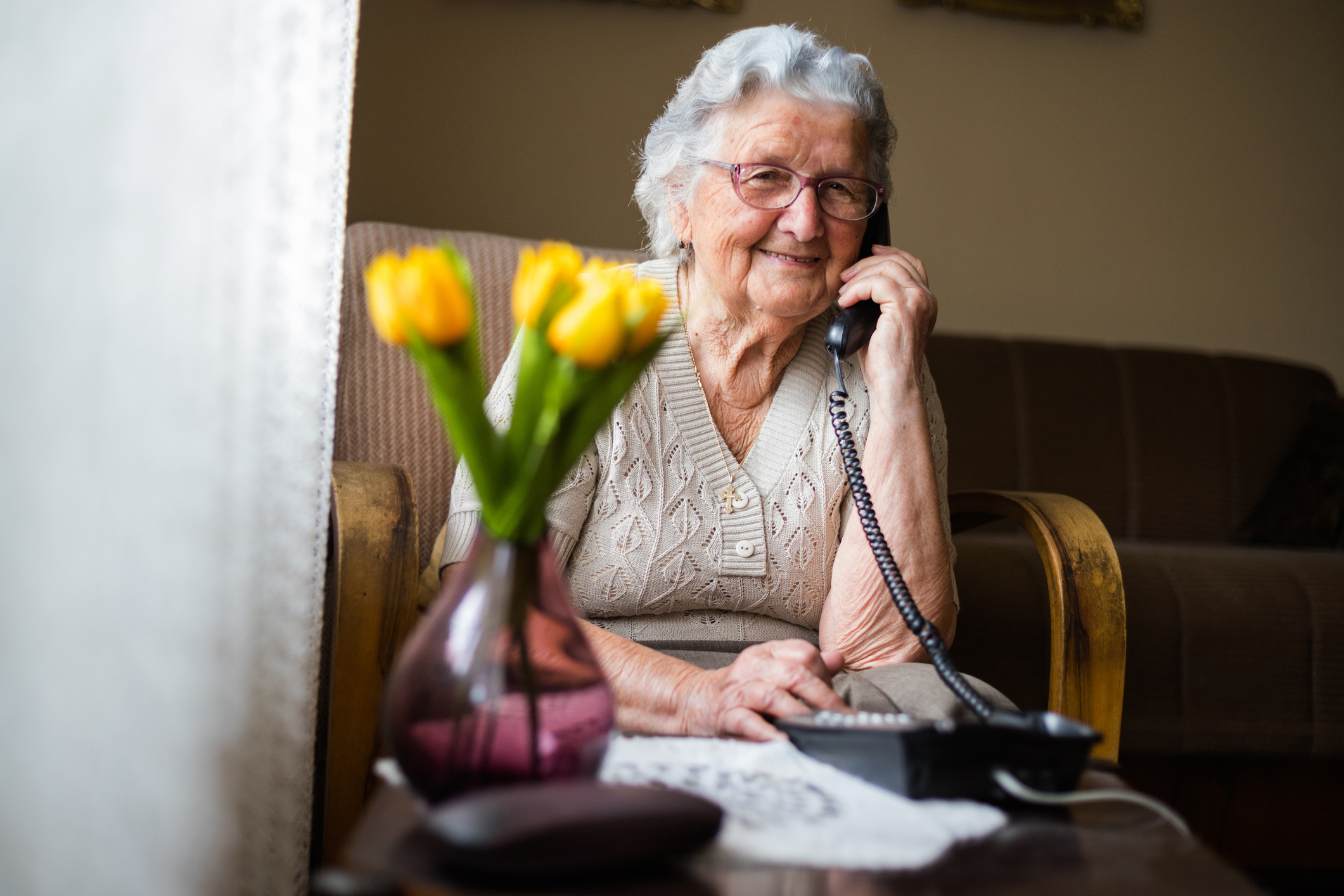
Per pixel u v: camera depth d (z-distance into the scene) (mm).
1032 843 554
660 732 916
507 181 3158
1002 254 3426
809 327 1238
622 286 527
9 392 919
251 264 947
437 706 532
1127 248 3496
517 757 527
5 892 900
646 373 1146
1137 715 1858
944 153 3396
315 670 938
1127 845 554
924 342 1145
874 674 947
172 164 939
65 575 917
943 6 3381
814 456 1178
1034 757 616
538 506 542
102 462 924
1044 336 3443
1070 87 3469
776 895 466
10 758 905
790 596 1173
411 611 950
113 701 913
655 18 3227
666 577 1130
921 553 1076
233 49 949
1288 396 2949
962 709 820
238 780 920
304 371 949
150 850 910
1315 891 1822
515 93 3164
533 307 542
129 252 935
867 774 643
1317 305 3561
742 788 623
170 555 924
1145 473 2785
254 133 950
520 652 537
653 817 474
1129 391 2846
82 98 932
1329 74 3582
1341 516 2561
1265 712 1896
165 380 932
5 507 917
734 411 1200
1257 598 1931
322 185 958
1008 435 2740
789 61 1082
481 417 532
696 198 1123
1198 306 3529
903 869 506
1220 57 3553
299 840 923
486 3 3146
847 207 1112
